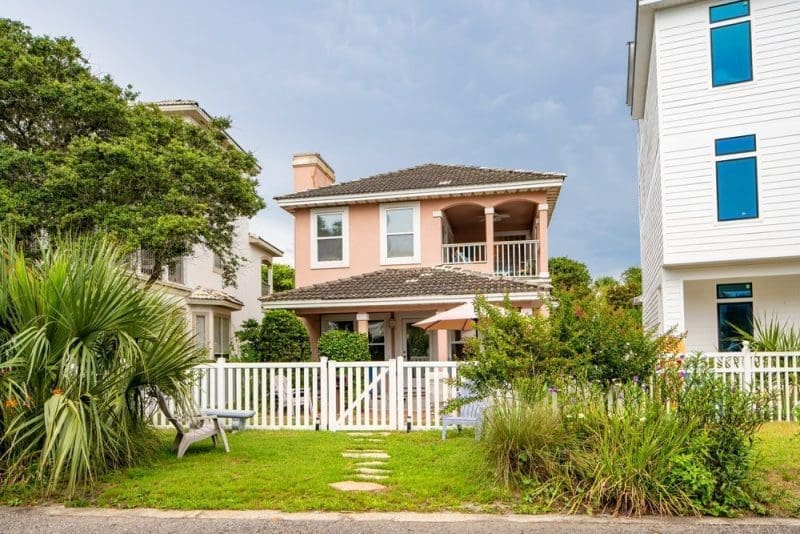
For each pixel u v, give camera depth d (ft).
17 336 20.57
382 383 35.27
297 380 35.88
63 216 40.63
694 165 46.24
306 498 19.60
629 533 16.60
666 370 23.25
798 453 24.88
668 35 47.34
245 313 85.05
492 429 21.25
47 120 45.96
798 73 43.39
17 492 20.15
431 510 18.56
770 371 34.32
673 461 18.63
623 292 112.47
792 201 43.34
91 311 21.81
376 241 63.82
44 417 20.51
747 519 17.65
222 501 19.34
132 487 20.80
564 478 19.34
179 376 26.45
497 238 76.84
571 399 22.74
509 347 27.32
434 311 56.29
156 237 42.47
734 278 48.67
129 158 42.50
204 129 57.16
